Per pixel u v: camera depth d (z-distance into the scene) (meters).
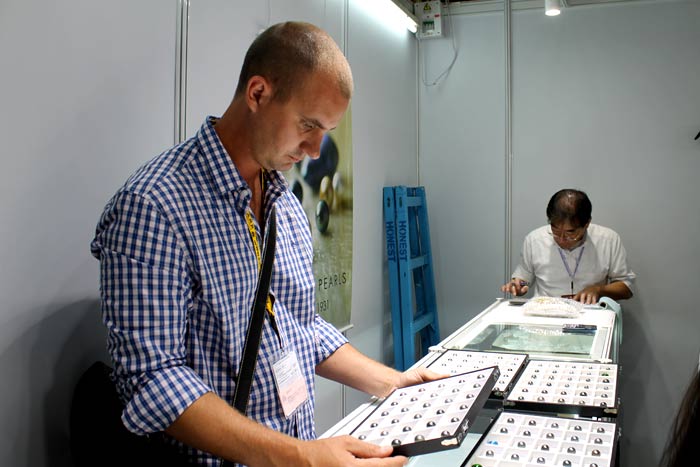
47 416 1.31
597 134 3.56
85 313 1.41
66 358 1.36
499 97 3.77
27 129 1.27
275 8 2.32
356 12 3.09
